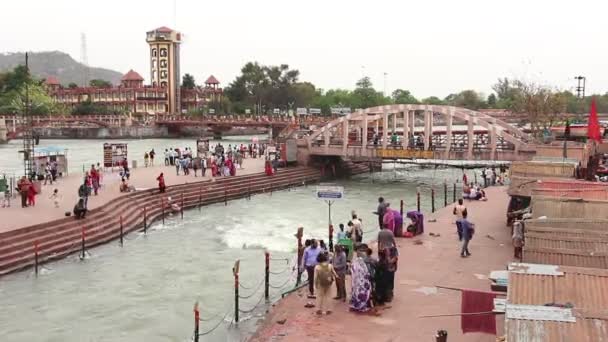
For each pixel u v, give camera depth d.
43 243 26.16
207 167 52.88
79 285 22.72
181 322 18.98
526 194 26.19
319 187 26.02
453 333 15.35
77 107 150.25
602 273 12.38
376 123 72.56
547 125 85.19
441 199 47.31
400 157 57.22
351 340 15.05
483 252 23.94
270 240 30.25
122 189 38.12
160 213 37.03
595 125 39.00
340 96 164.25
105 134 124.56
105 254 27.25
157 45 163.75
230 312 19.72
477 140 68.12
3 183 33.44
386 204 27.55
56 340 17.70
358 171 68.19
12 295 21.47
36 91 136.62
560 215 19.77
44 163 44.09
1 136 104.12
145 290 22.19
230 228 33.59
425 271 21.09
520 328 9.80
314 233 31.88
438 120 134.50
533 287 11.88
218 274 24.17
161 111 162.75
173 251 27.98
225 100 160.25
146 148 96.56
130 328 18.61
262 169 55.59
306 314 17.03
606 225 17.61
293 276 23.52
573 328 9.77
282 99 165.88
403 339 15.04
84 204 30.00
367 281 17.05
